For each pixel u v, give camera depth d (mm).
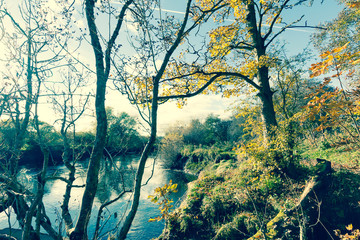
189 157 24984
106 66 2121
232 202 7129
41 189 2031
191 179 18750
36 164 17781
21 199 2275
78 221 1962
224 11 8570
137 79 2139
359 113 2027
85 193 1994
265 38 8969
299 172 7059
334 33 12234
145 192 14164
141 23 2074
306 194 5199
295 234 4359
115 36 2135
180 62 4598
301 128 7289
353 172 5738
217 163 18891
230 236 5930
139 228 8852
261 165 7383
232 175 9938
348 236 3678
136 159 19328
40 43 2045
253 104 11469
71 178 2752
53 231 2277
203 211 7316
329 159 8758
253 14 9023
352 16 10906
